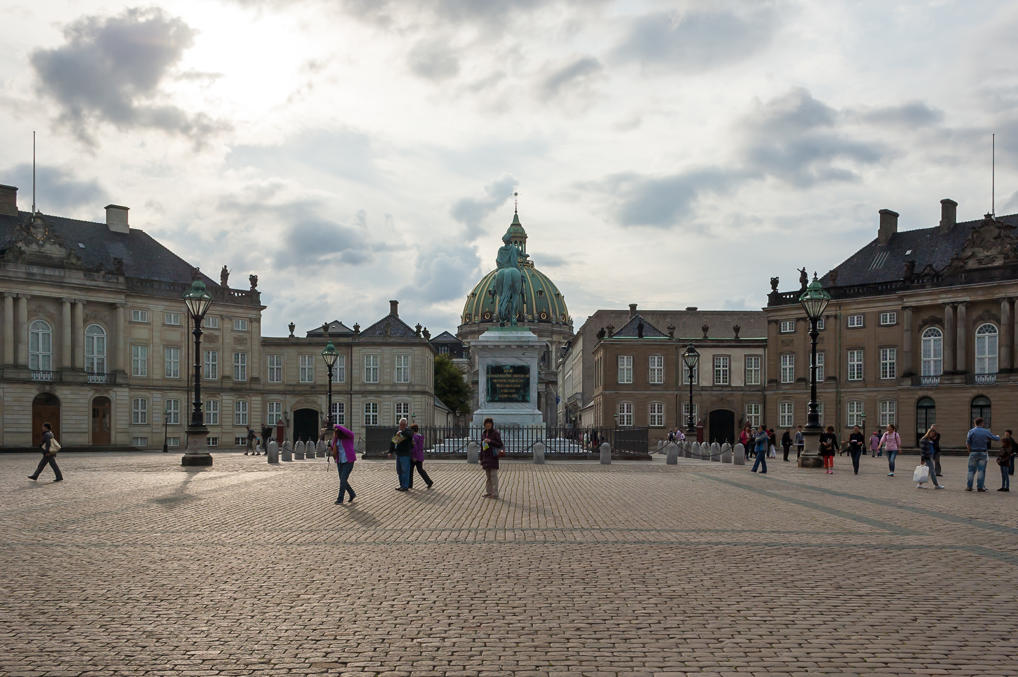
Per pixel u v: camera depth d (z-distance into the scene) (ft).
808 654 32.48
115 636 34.73
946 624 36.55
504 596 41.24
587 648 33.06
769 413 313.12
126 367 273.33
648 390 341.00
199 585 43.73
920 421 271.49
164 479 110.11
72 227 280.72
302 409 338.13
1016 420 247.70
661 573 46.55
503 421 163.22
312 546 55.21
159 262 295.28
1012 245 254.47
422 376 342.64
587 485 100.58
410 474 92.89
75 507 76.79
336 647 33.22
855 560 50.67
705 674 30.27
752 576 45.88
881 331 284.82
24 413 248.73
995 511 77.36
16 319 250.57
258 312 307.17
